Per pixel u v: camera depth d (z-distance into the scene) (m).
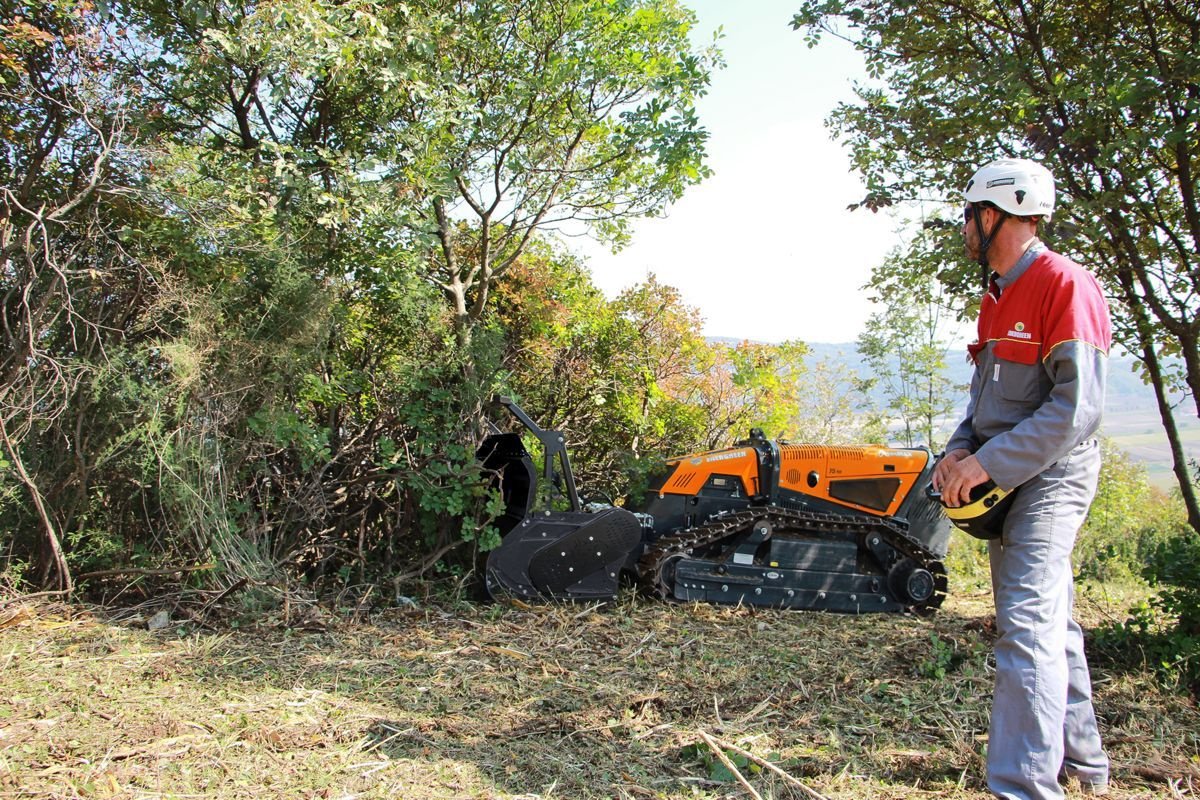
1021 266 3.07
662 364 9.03
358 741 3.48
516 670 4.48
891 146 5.84
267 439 5.53
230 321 5.52
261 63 5.82
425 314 6.38
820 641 5.28
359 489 6.17
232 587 5.19
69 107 5.23
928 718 3.84
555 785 3.11
